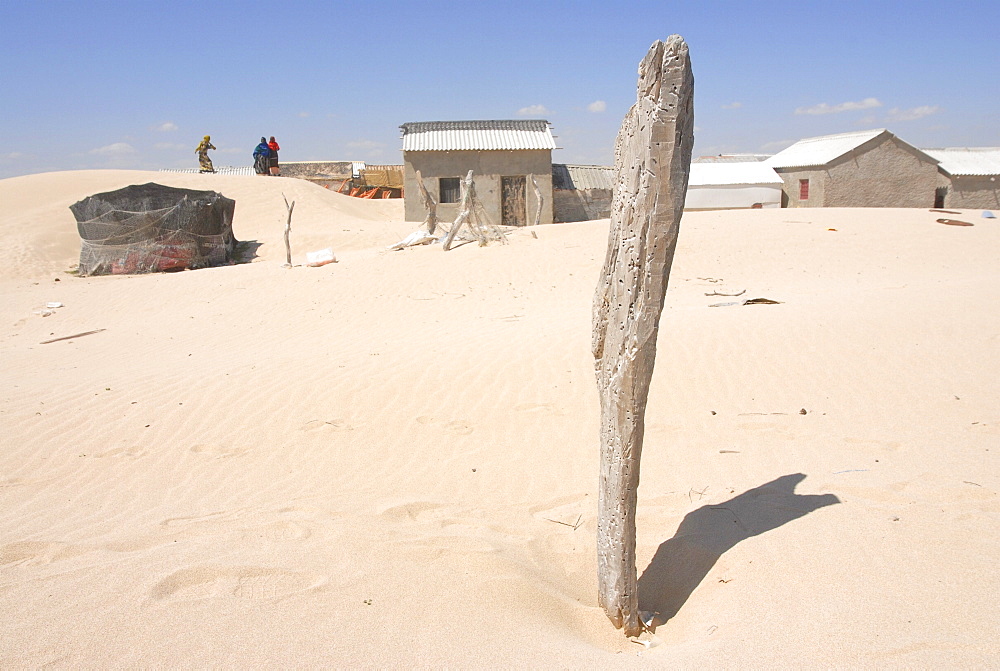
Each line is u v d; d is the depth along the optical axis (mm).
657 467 6137
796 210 22547
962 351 8141
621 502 3893
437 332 10852
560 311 12008
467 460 6348
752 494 5395
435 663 3357
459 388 7750
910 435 6344
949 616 3510
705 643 3564
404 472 6152
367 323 12516
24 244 24781
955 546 4219
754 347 8531
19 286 20188
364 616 3764
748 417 6957
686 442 6551
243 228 28703
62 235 26250
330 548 4598
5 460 6336
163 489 5812
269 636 3535
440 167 30578
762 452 6230
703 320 9602
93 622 3637
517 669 3318
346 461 6359
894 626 3467
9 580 4176
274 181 34969
